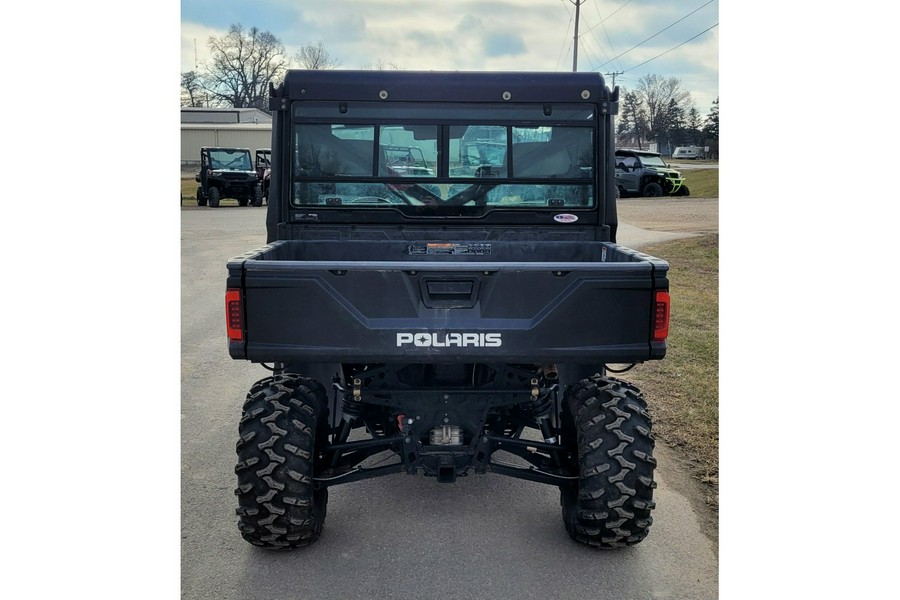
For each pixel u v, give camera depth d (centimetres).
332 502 463
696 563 390
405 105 494
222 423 590
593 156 504
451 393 401
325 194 506
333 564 389
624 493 375
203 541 411
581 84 493
